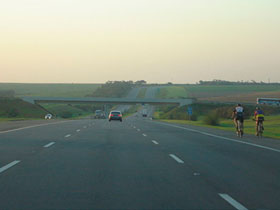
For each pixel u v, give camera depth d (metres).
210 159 17.67
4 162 15.84
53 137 28.73
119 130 39.72
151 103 148.75
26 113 125.44
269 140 29.45
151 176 13.17
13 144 23.03
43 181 12.03
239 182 12.40
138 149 21.42
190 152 20.34
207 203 9.65
